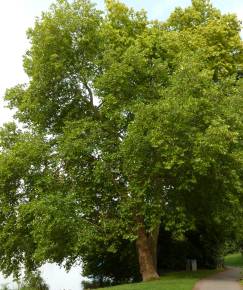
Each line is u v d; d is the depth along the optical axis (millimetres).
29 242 28625
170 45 31172
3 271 30266
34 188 27547
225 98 27797
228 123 26594
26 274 31375
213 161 24000
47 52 28422
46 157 27531
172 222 26422
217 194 28406
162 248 38000
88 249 27625
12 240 27891
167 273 35781
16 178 28016
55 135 29266
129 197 27016
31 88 28969
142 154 25359
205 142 23656
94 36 29094
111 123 28156
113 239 28078
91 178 27656
